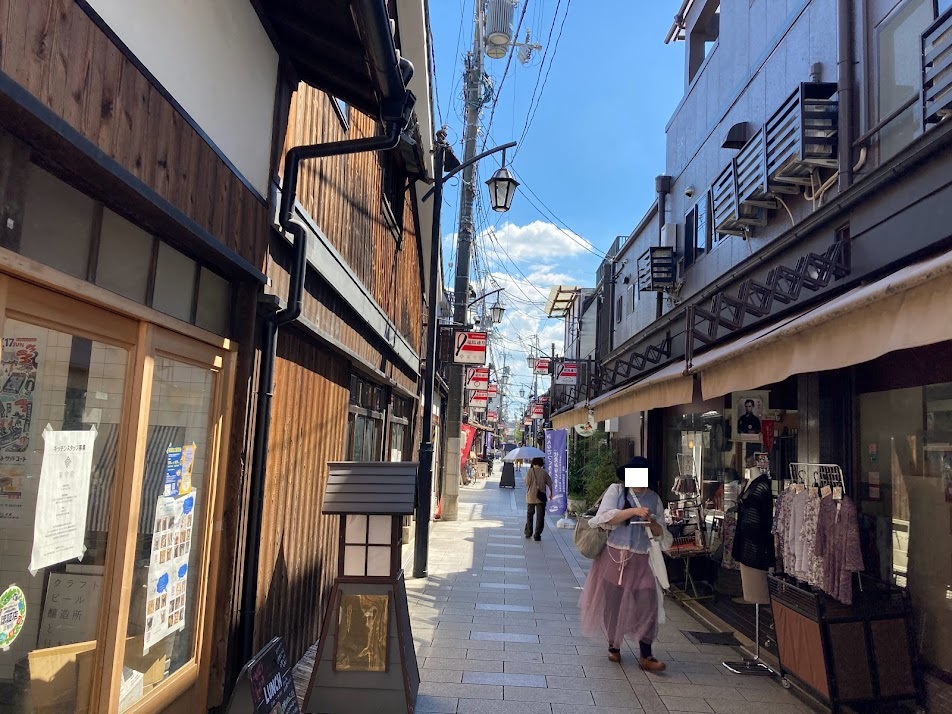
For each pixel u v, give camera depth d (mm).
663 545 5688
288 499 4793
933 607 4430
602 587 5617
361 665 4230
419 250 13180
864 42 5547
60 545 2562
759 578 5754
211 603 3666
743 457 7730
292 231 4355
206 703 3611
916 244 4500
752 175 7086
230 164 3486
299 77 4562
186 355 3332
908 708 4418
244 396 3867
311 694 4211
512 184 10461
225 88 3457
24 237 2168
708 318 6676
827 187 5949
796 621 4781
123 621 2811
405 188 10250
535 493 13188
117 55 2396
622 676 5309
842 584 4438
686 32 11586
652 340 12203
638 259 12898
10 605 2332
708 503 8789
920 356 4688
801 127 5832
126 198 2584
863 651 4383
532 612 7398
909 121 4930
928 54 4477
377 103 4434
